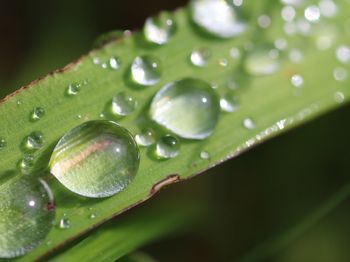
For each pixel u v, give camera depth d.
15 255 0.05
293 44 0.06
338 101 0.06
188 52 0.06
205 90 0.06
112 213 0.05
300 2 0.06
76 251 0.05
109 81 0.05
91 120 0.05
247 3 0.06
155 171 0.05
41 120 0.05
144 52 0.06
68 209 0.05
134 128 0.05
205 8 0.06
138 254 0.06
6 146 0.05
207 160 0.05
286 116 0.06
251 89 0.06
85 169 0.05
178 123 0.05
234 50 0.06
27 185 0.05
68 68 0.05
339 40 0.06
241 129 0.06
